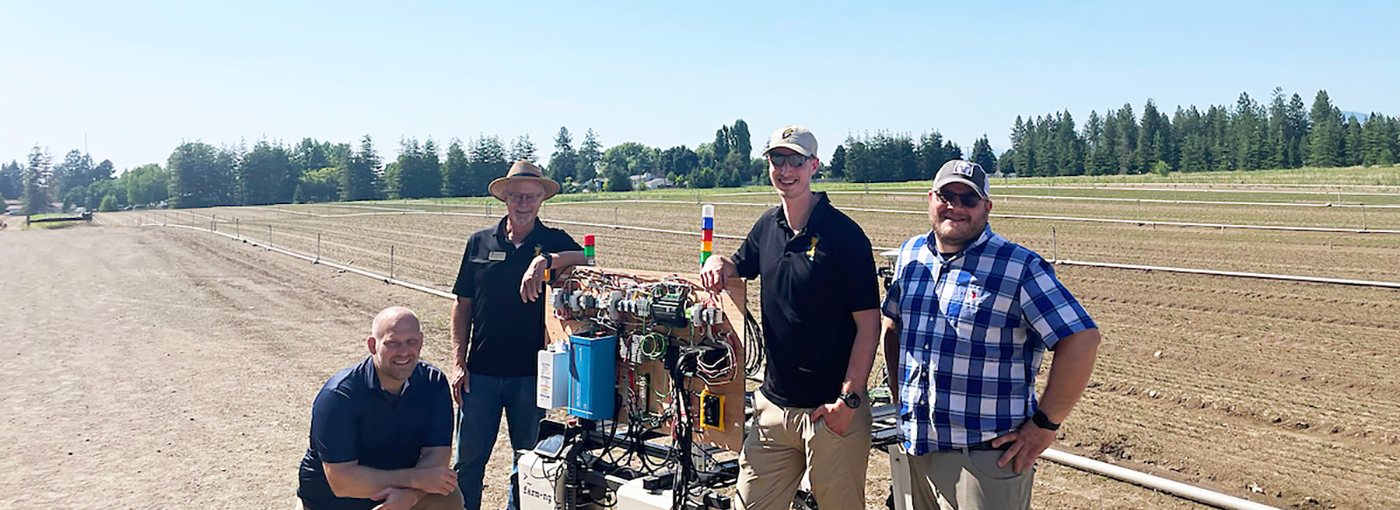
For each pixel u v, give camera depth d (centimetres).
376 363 395
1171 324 1122
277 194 12219
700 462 427
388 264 2136
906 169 10675
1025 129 14538
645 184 11694
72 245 3209
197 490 597
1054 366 311
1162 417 732
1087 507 536
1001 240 325
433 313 1365
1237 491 569
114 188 14375
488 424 484
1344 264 1608
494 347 477
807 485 415
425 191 11275
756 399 374
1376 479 582
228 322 1329
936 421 331
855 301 343
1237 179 6212
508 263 475
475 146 11294
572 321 453
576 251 481
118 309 1500
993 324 318
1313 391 798
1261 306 1220
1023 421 323
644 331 409
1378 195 3381
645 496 401
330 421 388
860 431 351
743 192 5941
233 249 2788
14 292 1794
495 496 575
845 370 353
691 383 393
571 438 453
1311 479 584
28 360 1058
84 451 687
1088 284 1453
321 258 2328
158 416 789
